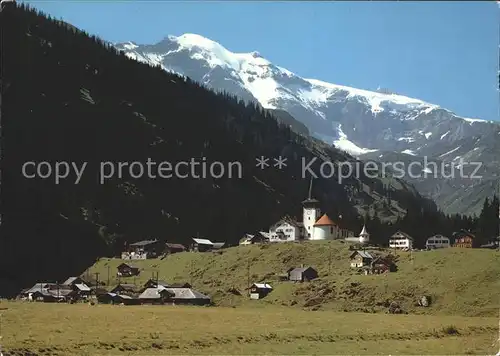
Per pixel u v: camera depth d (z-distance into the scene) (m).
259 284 159.12
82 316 90.94
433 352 69.25
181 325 84.62
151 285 163.12
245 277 174.38
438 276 135.75
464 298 121.88
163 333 74.44
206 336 73.81
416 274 141.75
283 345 72.06
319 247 195.12
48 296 155.38
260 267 183.38
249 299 151.62
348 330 84.81
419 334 82.75
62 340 65.12
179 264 198.38
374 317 107.44
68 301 151.75
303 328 86.06
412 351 69.75
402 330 85.62
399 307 125.94
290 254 188.88
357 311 129.38
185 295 148.00
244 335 76.12
